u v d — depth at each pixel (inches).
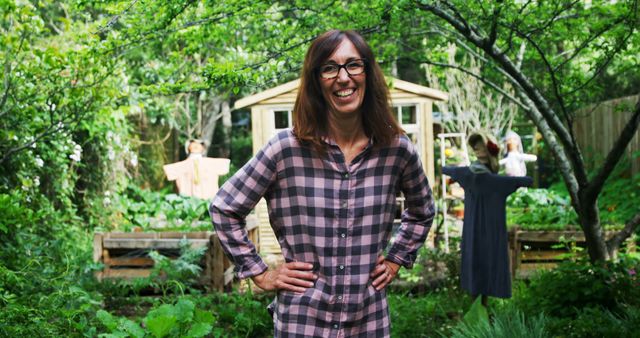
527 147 609.0
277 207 87.4
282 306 87.1
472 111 529.7
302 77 86.0
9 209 199.6
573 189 206.7
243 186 86.7
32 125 234.8
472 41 182.4
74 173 331.3
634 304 177.8
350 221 85.4
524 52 230.8
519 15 180.1
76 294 165.8
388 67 235.8
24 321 140.3
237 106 347.6
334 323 85.5
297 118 85.5
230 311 204.1
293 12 210.8
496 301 221.5
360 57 84.4
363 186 86.0
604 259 200.5
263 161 86.0
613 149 181.5
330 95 84.4
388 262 93.9
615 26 192.4
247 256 88.1
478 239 202.2
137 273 253.1
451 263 244.4
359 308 86.0
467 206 207.6
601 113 456.1
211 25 200.2
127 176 422.6
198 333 143.0
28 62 214.2
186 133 539.2
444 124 541.3
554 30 208.5
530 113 217.5
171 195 402.9
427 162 337.7
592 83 205.3
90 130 322.7
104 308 218.1
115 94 219.5
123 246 256.4
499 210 200.5
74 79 212.2
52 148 301.7
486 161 208.2
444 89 567.2
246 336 190.4
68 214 328.8
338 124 85.8
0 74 201.2
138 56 381.4
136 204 390.9
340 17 186.5
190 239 254.2
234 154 686.5
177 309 148.6
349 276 85.5
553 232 268.5
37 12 214.7
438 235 323.0
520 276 268.7
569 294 181.5
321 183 85.3
